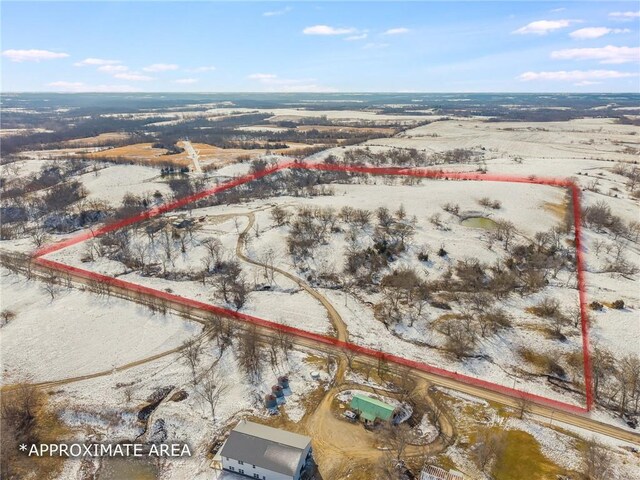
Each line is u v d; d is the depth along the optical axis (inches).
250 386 2738.7
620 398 2635.3
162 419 2501.2
